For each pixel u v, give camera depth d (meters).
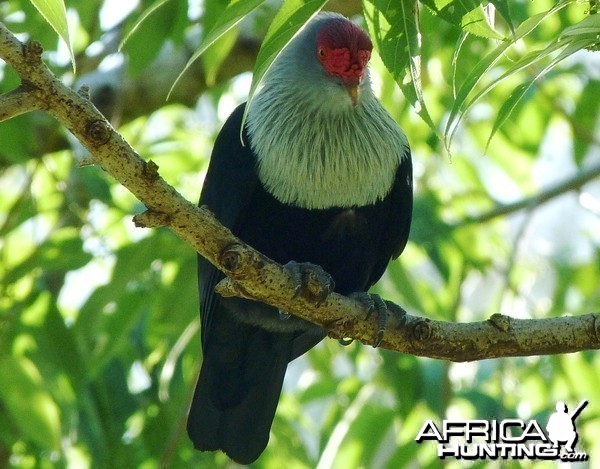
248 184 9.16
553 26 11.42
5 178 14.22
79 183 12.16
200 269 9.70
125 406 12.05
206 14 10.63
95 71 12.47
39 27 11.38
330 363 13.05
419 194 13.00
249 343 9.56
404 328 7.66
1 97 6.09
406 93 6.16
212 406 9.69
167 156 12.89
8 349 11.05
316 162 9.06
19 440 11.98
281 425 12.41
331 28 9.13
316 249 9.31
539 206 12.49
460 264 12.46
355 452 11.82
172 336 11.68
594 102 12.97
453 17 6.07
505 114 6.30
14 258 12.52
